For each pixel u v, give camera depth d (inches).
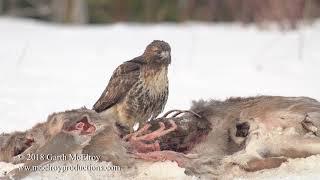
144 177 483.8
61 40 1637.6
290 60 1322.6
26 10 2689.5
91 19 2591.0
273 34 1723.7
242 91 978.7
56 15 2518.5
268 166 498.3
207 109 548.7
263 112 521.7
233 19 2203.5
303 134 509.0
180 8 2464.3
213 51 1470.2
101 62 1296.8
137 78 582.2
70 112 500.7
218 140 536.1
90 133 484.4
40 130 514.0
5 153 526.6
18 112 772.6
